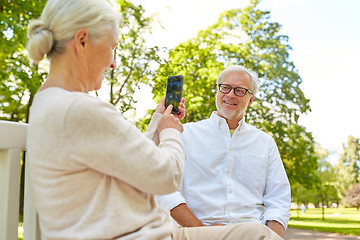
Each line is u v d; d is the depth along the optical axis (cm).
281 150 1639
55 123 94
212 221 209
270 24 1582
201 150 221
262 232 126
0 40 771
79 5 107
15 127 99
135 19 1145
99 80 115
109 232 94
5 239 95
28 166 104
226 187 214
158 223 107
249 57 1519
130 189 101
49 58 109
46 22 108
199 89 1411
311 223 2150
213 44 1525
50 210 94
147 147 101
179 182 109
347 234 1511
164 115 124
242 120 229
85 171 95
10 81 838
